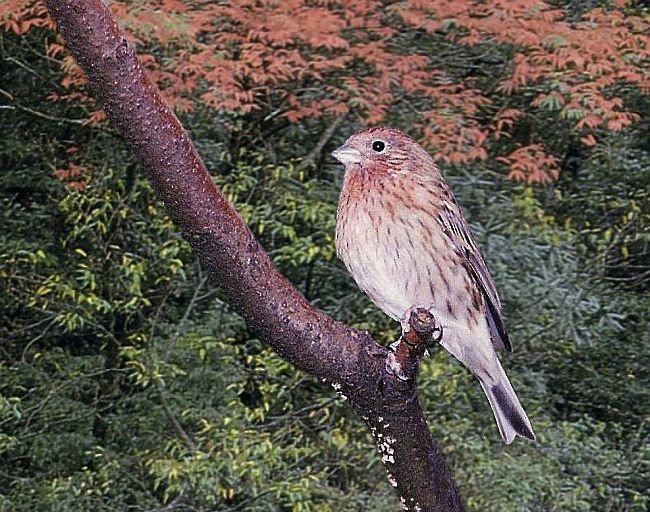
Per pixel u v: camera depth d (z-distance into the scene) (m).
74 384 12.98
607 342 14.18
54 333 13.68
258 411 11.27
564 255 12.83
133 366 12.02
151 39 9.66
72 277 13.06
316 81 11.11
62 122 12.84
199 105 10.87
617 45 10.20
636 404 14.20
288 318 2.41
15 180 13.75
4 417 11.89
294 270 13.12
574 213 14.63
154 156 2.11
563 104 10.51
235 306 2.37
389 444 2.62
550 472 11.25
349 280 12.99
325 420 11.76
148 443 12.30
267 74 9.88
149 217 12.65
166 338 12.78
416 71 10.52
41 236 13.67
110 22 2.00
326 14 10.06
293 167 12.37
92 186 12.55
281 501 11.18
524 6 10.13
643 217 13.99
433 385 11.14
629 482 12.44
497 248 12.20
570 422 13.07
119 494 11.84
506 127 12.77
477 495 10.64
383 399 2.55
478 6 10.24
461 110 10.52
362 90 10.50
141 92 2.06
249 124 12.89
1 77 13.62
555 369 14.12
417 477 2.65
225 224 2.23
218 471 10.41
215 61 9.76
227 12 9.91
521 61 10.29
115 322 13.26
